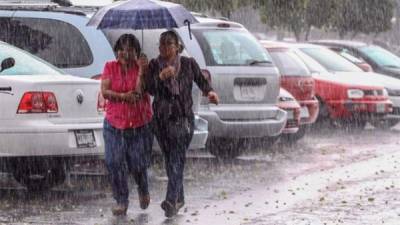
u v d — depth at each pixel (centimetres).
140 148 1362
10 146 1407
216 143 1991
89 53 1631
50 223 1283
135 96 1338
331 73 2734
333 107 2680
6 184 1642
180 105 1341
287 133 2223
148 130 1365
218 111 1873
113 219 1323
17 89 1409
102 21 1417
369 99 2673
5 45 1541
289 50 2394
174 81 1338
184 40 1845
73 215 1347
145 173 1380
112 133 1348
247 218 1336
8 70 1480
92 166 1877
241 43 1941
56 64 1642
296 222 1305
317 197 1527
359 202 1477
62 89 1428
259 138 2070
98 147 1455
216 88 1872
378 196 1538
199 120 1730
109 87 1347
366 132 2703
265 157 2073
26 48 1675
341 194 1559
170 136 1338
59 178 1562
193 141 1708
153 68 1345
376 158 2073
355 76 2736
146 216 1354
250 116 1916
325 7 3681
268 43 2378
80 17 1658
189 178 1738
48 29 1667
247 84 1917
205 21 1916
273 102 1977
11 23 1691
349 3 3988
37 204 1438
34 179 1560
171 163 1348
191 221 1314
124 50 1342
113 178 1352
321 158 2066
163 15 1393
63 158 1443
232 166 1916
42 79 1433
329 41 3303
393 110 2822
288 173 1817
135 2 1417
